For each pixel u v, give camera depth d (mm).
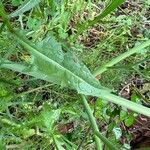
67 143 316
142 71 329
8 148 331
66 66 256
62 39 380
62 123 371
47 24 374
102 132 401
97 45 417
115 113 377
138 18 453
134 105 241
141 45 312
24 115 356
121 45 432
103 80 407
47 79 263
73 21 415
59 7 377
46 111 298
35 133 325
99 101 369
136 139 409
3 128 304
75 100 363
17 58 362
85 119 371
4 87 321
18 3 359
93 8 428
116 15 450
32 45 256
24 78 367
